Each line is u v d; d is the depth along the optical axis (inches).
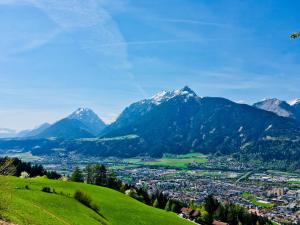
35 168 7273.6
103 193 4446.4
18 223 1923.0
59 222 2379.4
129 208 3966.5
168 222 3811.5
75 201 3321.9
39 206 2706.7
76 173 6845.5
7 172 2039.9
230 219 6781.5
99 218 3090.6
